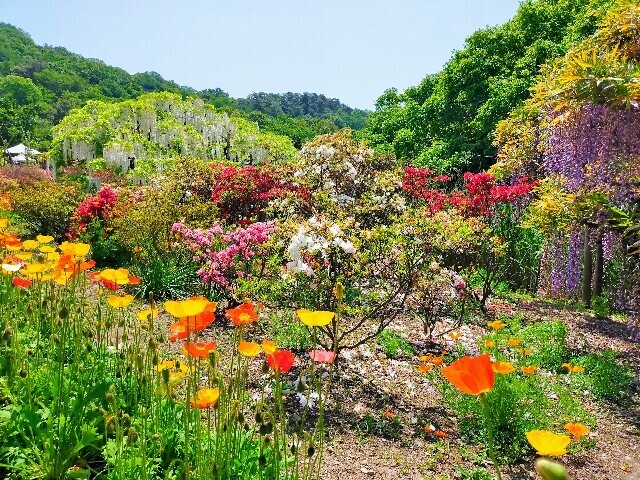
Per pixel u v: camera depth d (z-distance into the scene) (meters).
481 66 21.09
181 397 3.19
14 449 2.46
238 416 2.38
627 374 6.30
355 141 10.78
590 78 6.92
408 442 4.36
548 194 8.91
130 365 3.08
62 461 2.46
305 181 9.20
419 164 21.53
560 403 5.22
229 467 2.42
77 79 100.88
